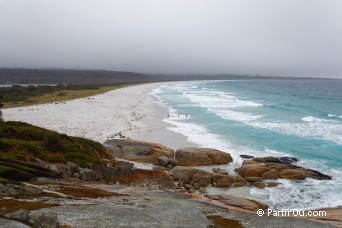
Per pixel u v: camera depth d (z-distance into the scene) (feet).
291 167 112.98
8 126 108.27
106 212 60.08
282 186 99.19
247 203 82.89
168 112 240.53
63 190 72.28
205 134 163.73
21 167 81.15
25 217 51.57
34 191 68.08
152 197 78.64
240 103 319.88
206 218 64.08
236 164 118.73
